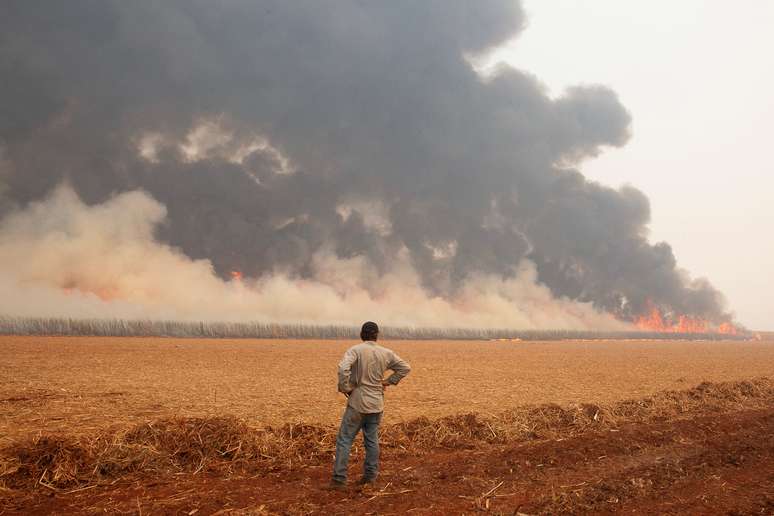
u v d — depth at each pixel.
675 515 6.34
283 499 6.80
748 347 95.88
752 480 7.82
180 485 7.32
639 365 39.69
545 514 6.30
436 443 10.40
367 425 7.68
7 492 6.81
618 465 8.61
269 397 17.80
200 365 33.28
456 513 6.38
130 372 26.88
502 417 12.64
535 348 82.88
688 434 11.08
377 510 6.46
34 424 11.69
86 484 7.29
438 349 73.75
